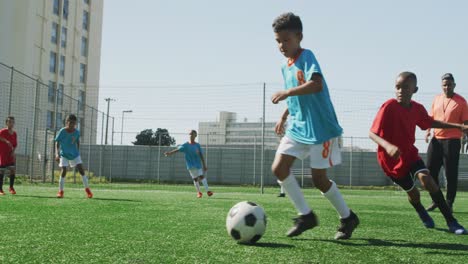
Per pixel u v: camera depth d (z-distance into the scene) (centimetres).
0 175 986
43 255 291
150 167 2578
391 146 371
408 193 470
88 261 275
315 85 353
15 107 2764
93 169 2611
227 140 2527
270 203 851
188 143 1129
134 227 434
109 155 2603
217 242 348
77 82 3825
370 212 678
